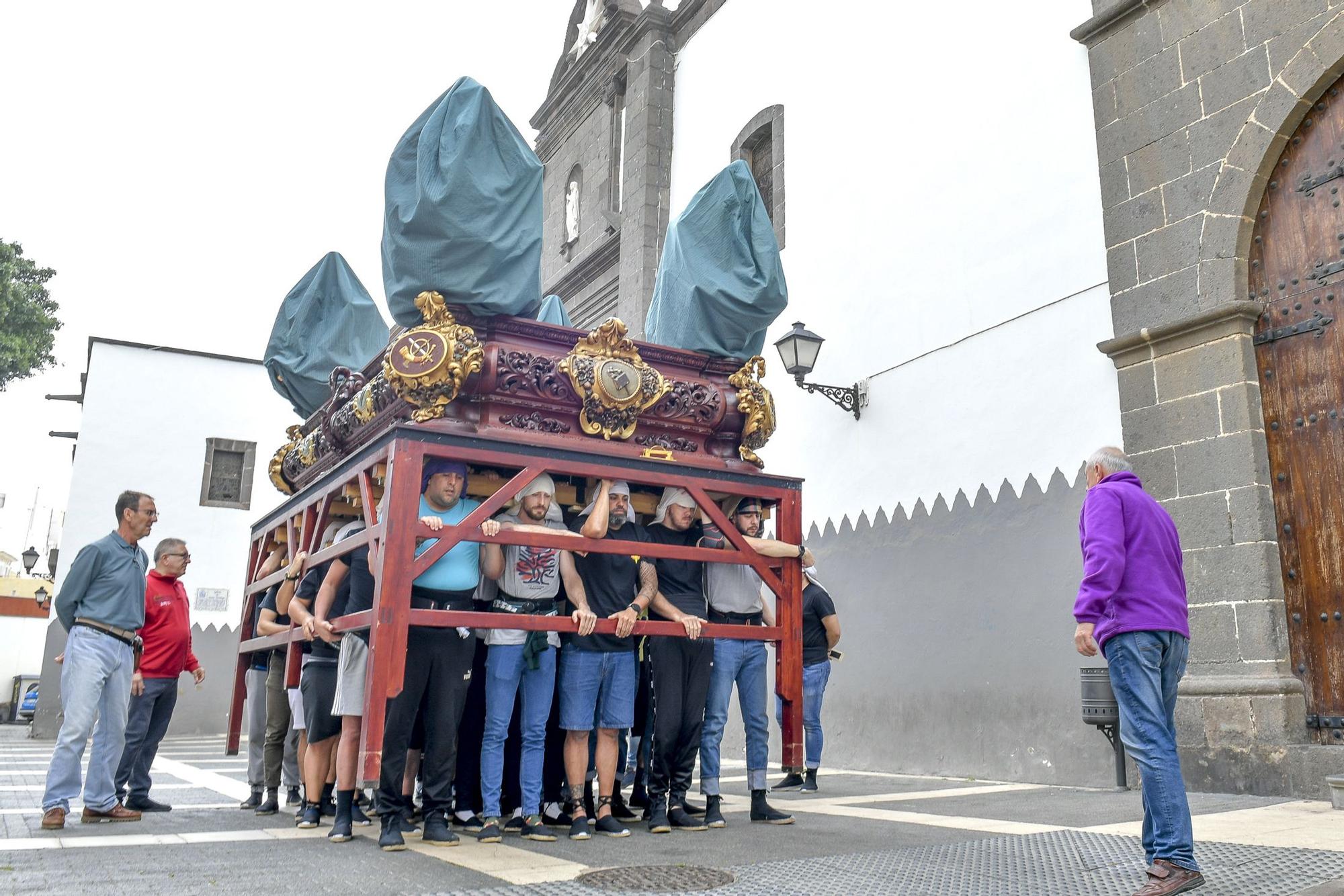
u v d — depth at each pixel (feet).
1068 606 25.05
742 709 17.93
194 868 12.44
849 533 33.19
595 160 54.13
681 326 20.39
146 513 18.08
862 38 36.50
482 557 16.17
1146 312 23.97
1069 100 27.20
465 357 16.53
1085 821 16.89
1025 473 26.96
